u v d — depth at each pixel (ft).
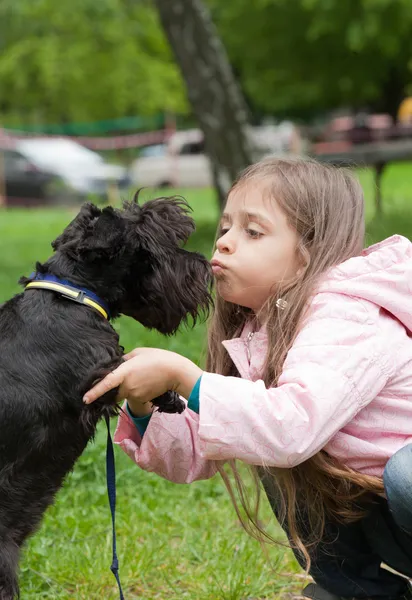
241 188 11.35
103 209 11.25
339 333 10.19
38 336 10.55
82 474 16.67
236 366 11.42
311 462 10.77
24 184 82.64
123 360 10.52
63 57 104.17
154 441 11.43
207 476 11.93
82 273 10.86
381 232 26.25
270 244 11.02
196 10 40.98
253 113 128.26
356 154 51.90
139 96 111.24
